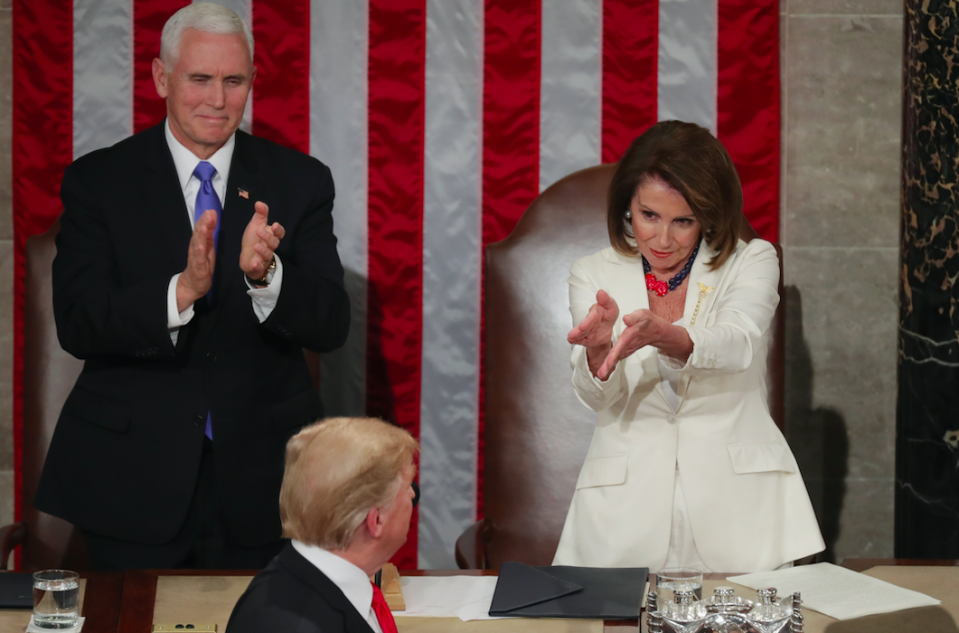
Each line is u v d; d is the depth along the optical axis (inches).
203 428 364.8
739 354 306.5
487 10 512.1
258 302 356.8
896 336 528.1
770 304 327.9
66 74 508.1
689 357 299.3
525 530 455.2
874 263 531.8
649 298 340.5
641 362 333.1
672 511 329.1
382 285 522.9
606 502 333.1
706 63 511.2
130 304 346.3
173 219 374.0
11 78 522.6
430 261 522.3
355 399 526.6
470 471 530.6
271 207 386.3
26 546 455.2
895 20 522.0
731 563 325.1
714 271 334.6
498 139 516.7
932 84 464.4
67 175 383.6
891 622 267.9
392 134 516.4
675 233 320.8
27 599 282.5
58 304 368.5
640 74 512.7
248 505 369.1
